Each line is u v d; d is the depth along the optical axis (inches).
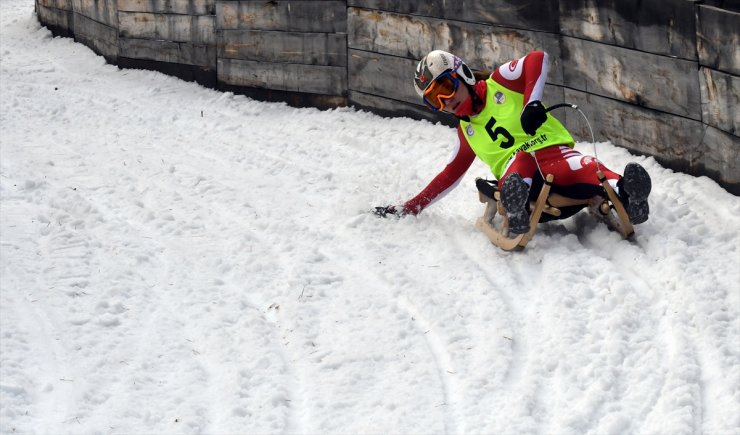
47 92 732.7
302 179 508.4
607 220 390.9
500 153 398.9
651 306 338.6
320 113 639.1
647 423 274.5
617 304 339.0
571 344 316.2
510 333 326.6
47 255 407.2
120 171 526.0
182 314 357.1
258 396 301.3
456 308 348.2
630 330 323.0
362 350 324.5
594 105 494.3
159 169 529.0
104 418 289.9
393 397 295.6
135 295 372.2
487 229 402.3
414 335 333.4
